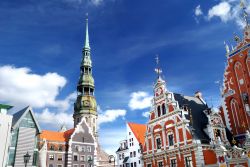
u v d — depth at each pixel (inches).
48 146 3070.9
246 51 1863.9
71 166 3112.7
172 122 1953.7
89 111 4387.3
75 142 3250.5
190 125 1851.6
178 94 2114.9
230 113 1929.1
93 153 3348.9
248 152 1406.3
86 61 4756.4
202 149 1715.1
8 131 1943.9
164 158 1963.6
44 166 2923.2
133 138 3120.1
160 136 2046.0
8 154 1974.7
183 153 1809.8
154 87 2223.2
